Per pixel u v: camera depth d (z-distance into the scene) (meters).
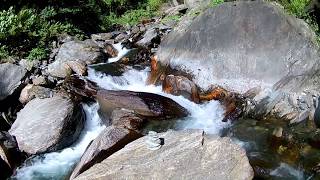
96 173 3.55
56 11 8.02
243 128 4.72
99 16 9.77
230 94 5.32
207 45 5.77
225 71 5.52
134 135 4.13
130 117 4.79
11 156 4.27
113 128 4.13
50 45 6.91
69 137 4.60
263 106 4.96
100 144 3.95
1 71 5.35
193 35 5.96
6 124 4.92
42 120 4.55
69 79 5.84
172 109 5.07
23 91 5.41
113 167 3.58
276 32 5.44
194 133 3.75
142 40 7.61
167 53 6.19
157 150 3.65
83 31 8.47
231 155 3.49
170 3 11.59
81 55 6.67
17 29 6.44
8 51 6.25
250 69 5.38
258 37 5.49
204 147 3.57
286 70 5.19
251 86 5.29
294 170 3.88
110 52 7.23
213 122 4.95
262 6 5.68
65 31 7.59
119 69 6.43
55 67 6.08
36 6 7.73
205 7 6.91
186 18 6.81
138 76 6.27
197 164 3.46
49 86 5.64
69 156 4.46
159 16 10.53
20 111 5.04
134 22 10.21
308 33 5.39
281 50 5.31
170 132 3.89
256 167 3.93
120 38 8.10
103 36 8.20
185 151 3.56
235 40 5.60
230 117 4.97
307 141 4.25
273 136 4.46
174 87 5.68
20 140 4.45
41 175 4.14
